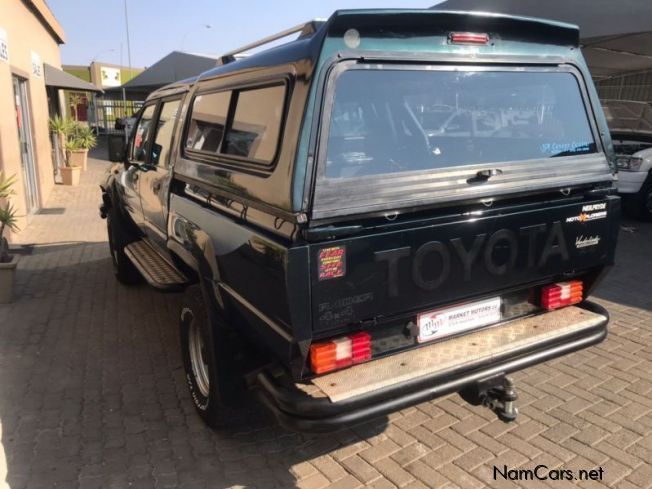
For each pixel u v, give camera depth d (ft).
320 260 7.66
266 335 8.46
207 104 11.55
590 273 11.01
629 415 11.68
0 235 18.74
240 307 9.11
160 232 14.05
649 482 9.65
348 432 11.24
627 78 48.85
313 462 10.32
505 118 9.93
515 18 9.41
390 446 10.77
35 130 35.60
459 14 8.85
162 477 9.87
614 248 10.82
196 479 9.83
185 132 12.53
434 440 10.94
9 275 18.16
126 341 15.57
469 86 9.48
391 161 8.75
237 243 8.86
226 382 10.07
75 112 104.78
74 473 9.93
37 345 15.25
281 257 7.59
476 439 10.94
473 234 8.93
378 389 8.00
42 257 24.32
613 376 13.35
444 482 9.71
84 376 13.55
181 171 12.23
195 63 55.21
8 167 26.58
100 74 131.85
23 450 10.55
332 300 7.85
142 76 60.44
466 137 9.60
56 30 46.96
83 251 25.46
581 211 10.13
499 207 9.35
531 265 9.75
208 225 10.21
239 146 9.75
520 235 9.47
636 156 30.73
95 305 18.37
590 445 10.69
